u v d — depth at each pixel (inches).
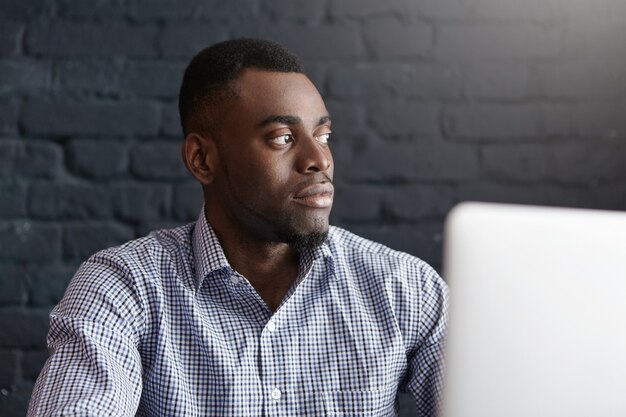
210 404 50.0
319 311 52.7
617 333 28.4
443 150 78.2
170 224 77.2
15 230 75.8
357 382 52.0
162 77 77.2
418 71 78.1
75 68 76.6
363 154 77.9
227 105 51.1
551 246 28.5
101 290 50.5
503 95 78.4
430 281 55.8
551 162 78.5
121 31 77.0
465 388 28.9
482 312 28.6
